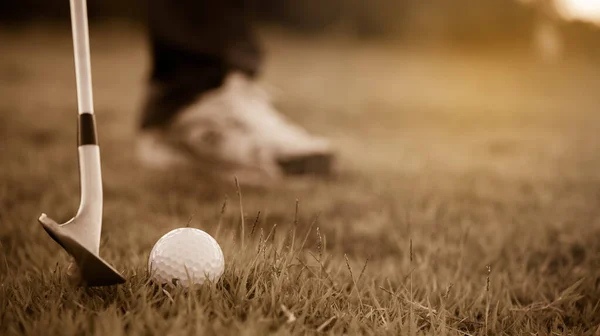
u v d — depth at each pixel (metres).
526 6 6.66
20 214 1.03
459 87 4.18
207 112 1.32
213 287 0.80
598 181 1.37
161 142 1.37
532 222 1.06
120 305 0.79
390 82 4.23
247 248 0.89
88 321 0.76
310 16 7.75
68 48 5.09
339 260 0.96
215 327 0.75
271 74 4.08
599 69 5.71
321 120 2.40
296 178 1.29
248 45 1.42
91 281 0.77
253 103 1.38
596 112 3.05
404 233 1.03
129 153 1.58
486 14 6.88
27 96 2.66
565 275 0.92
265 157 1.28
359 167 1.50
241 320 0.78
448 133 2.27
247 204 1.11
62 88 3.06
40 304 0.79
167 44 1.35
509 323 0.84
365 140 2.02
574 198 1.19
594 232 1.02
